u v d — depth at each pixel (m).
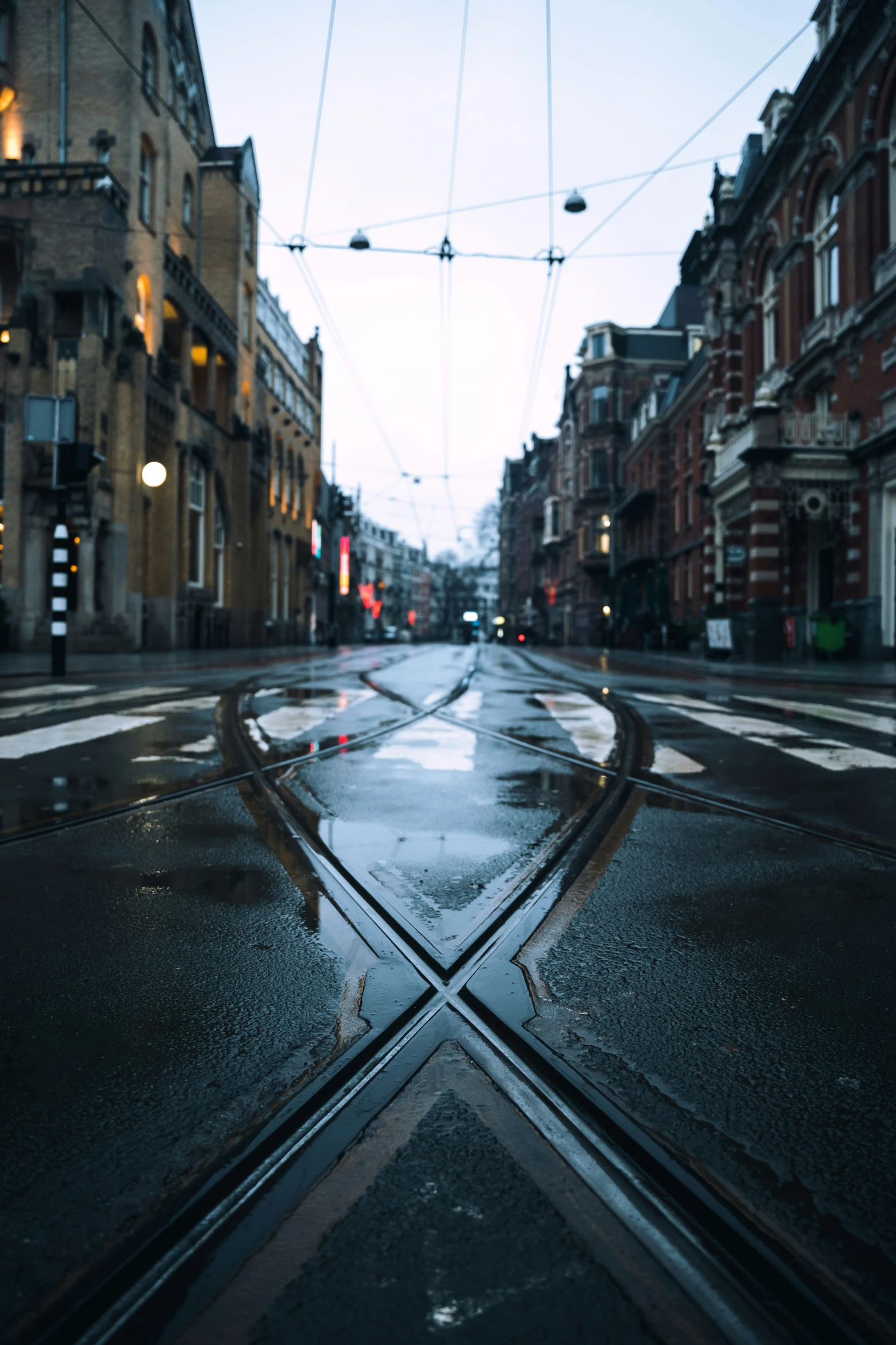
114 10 27.66
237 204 37.94
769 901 3.05
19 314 24.77
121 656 23.88
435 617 168.00
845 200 23.30
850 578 23.69
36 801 4.69
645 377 58.59
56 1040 1.97
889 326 21.44
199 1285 1.24
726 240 31.30
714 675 18.08
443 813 4.46
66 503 14.48
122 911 2.90
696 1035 2.02
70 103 27.72
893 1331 1.16
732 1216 1.37
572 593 67.81
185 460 31.62
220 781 5.28
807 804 4.74
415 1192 1.43
